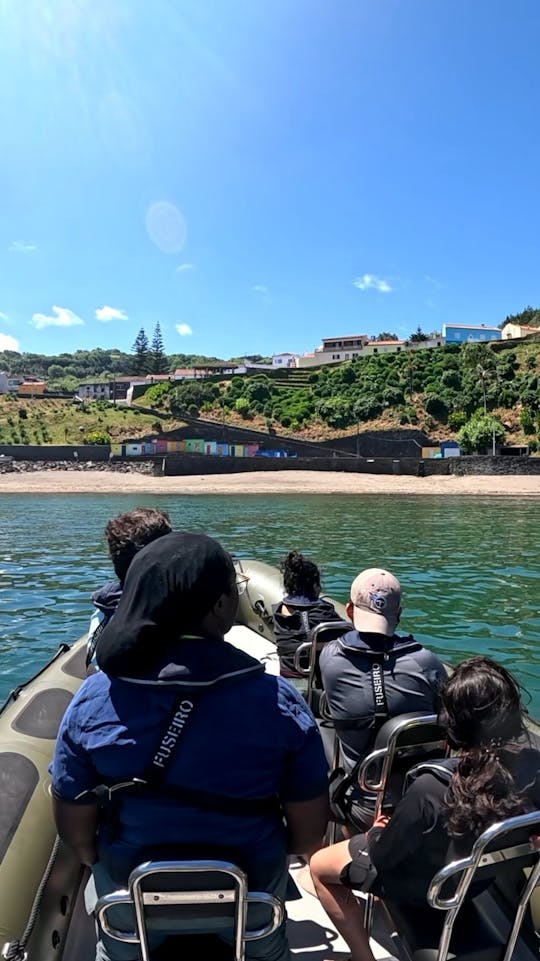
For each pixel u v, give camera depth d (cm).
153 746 156
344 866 234
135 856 158
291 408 8356
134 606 165
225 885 156
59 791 164
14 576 1412
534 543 1970
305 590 438
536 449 6681
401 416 7688
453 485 5391
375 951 260
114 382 11381
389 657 273
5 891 216
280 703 165
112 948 167
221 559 172
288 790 167
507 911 209
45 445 6894
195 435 7606
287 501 4034
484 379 7756
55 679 390
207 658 162
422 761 247
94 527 2458
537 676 788
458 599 1192
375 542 1992
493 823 173
